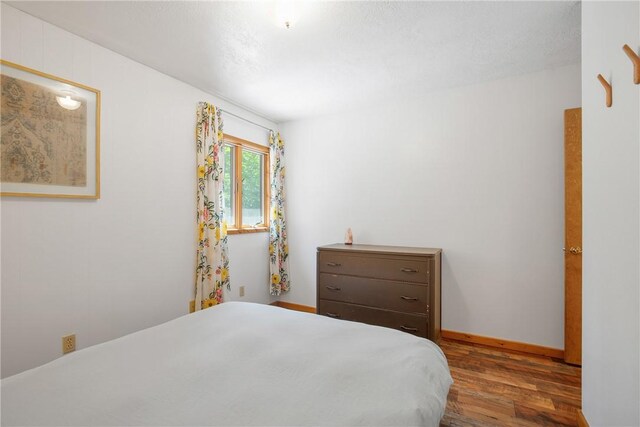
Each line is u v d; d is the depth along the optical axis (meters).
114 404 0.85
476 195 2.69
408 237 2.99
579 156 2.23
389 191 3.09
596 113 1.29
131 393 0.91
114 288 2.09
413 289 2.44
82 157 1.93
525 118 2.50
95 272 1.99
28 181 1.69
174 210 2.50
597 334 1.30
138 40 1.97
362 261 2.65
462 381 2.04
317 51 2.11
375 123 3.16
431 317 2.38
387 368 1.05
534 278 2.48
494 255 2.62
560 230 2.39
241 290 3.20
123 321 2.14
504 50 2.12
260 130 3.50
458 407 1.76
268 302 3.59
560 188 2.40
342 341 1.29
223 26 1.82
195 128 2.69
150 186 2.33
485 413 1.70
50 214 1.79
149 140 2.32
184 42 1.99
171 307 2.46
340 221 3.37
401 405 0.85
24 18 1.68
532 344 2.48
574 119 2.24
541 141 2.46
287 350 1.19
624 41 1.02
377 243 3.16
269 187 3.59
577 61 2.29
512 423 1.62
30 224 1.71
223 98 2.96
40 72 1.74
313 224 3.54
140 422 0.78
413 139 2.96
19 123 1.66
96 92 2.00
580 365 2.23
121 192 2.14
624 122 1.02
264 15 1.72
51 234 1.79
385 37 1.94
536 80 2.46
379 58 2.21
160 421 0.79
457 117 2.76
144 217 2.28
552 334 2.42
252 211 3.52
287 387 0.94
